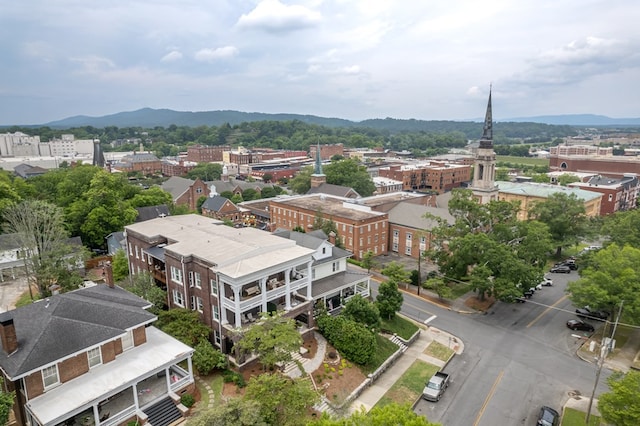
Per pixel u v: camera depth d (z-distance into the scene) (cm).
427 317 5312
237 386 3341
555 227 7819
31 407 2548
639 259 4675
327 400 3378
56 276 4747
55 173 9438
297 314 4091
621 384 2903
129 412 2867
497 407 3559
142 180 16850
